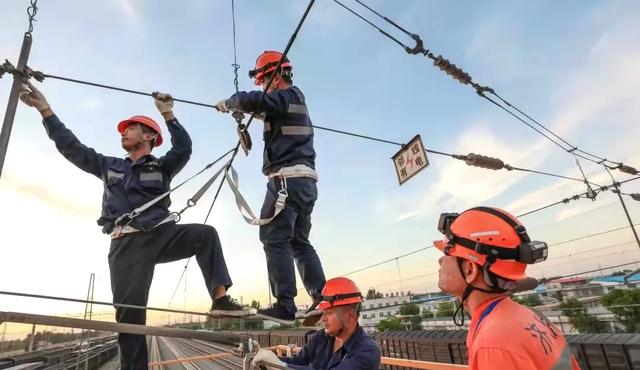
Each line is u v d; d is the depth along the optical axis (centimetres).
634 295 2998
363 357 408
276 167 388
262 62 421
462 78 514
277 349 727
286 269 363
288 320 357
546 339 180
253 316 337
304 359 499
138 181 365
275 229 373
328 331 430
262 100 368
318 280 423
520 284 208
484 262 200
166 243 348
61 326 241
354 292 432
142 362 322
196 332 309
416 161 546
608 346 1013
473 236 207
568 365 178
